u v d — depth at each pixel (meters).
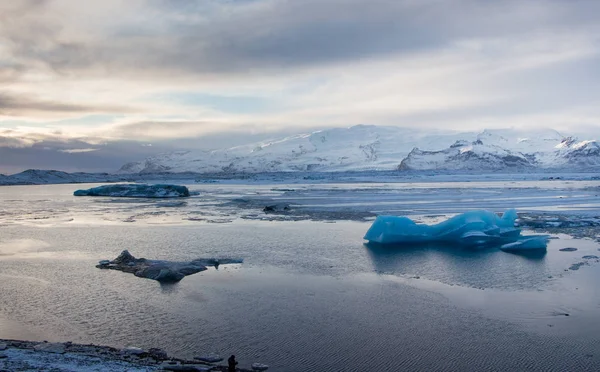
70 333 22.09
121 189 104.94
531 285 29.25
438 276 31.50
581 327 22.59
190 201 89.12
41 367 16.81
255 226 53.06
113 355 19.34
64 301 26.47
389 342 20.94
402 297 27.08
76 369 16.75
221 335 21.69
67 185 164.62
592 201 82.12
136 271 32.66
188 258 36.66
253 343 20.83
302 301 26.39
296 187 142.38
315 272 32.44
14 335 21.86
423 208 71.38
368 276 31.50
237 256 37.19
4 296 27.33
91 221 58.12
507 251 38.94
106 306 25.64
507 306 25.50
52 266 34.22
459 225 43.62
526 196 94.94
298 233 47.97
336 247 40.72
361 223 55.22
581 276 31.03
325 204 79.31
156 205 80.38
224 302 26.22
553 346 20.50
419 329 22.38
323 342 20.89
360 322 23.25
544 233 47.47
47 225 54.53
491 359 19.28
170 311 24.86
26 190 130.12
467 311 24.80
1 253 38.75
